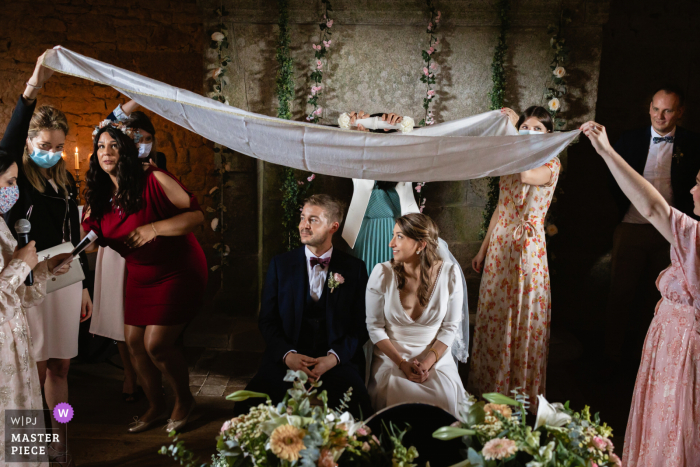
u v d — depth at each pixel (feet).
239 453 4.16
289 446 3.78
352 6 12.99
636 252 12.31
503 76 13.25
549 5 12.83
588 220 15.39
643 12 14.80
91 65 7.36
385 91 13.56
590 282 15.48
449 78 13.47
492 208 13.84
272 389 8.04
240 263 14.08
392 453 4.10
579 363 13.04
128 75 7.42
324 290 8.80
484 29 13.24
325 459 3.80
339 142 7.66
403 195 11.37
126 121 9.23
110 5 15.97
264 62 13.33
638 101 15.12
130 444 9.31
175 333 9.41
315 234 8.68
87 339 11.90
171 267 9.21
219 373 12.10
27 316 8.09
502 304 9.77
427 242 8.49
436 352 8.43
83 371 12.26
